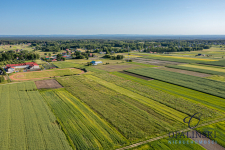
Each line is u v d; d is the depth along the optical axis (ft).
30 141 104.22
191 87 215.72
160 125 124.47
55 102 169.58
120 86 228.84
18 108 153.07
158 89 213.46
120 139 107.24
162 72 315.17
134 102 170.30
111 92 202.90
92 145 100.78
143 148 99.09
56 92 202.80
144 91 205.57
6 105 159.63
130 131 116.47
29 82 246.47
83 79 268.82
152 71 325.83
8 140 105.09
